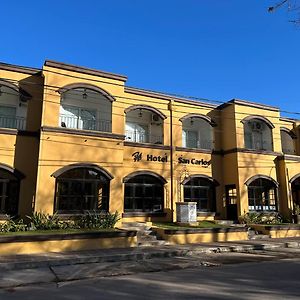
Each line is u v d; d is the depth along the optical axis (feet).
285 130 89.76
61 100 64.90
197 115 78.07
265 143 83.35
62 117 66.28
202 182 76.84
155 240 54.24
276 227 66.23
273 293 24.99
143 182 70.18
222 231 59.36
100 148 60.13
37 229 50.80
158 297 24.47
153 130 76.28
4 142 57.62
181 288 27.30
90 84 61.52
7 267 36.70
